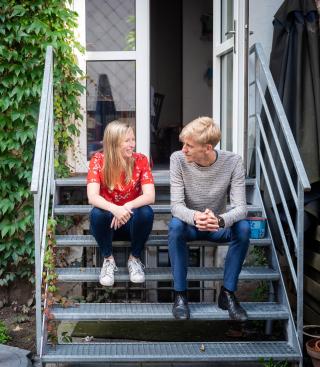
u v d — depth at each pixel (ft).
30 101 14.73
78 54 16.03
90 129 16.29
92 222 10.95
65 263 14.61
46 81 12.63
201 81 23.52
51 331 11.07
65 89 15.07
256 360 10.50
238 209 10.65
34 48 14.61
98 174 11.34
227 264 10.82
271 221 12.85
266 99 13.89
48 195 11.96
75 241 12.09
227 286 10.80
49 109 12.76
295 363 10.67
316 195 12.46
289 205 12.80
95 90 16.31
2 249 14.64
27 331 13.55
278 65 13.91
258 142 13.51
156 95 24.03
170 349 10.73
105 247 11.23
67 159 15.61
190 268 11.98
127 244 12.06
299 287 10.65
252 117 14.37
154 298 14.96
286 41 13.55
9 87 14.62
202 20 23.30
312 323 12.38
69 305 11.32
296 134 12.78
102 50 16.28
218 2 15.49
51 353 10.51
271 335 12.73
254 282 14.21
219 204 11.23
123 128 11.14
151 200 11.14
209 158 10.76
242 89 13.69
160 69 26.40
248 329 13.07
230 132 14.84
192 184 11.03
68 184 13.48
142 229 11.05
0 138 14.56
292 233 11.10
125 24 16.28
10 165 14.49
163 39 26.30
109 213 10.85
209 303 11.39
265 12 14.55
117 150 11.13
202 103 23.56
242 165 11.03
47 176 11.98
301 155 12.62
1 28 14.40
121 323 13.61
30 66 14.55
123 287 14.65
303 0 13.25
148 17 16.21
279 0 14.52
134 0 16.22
